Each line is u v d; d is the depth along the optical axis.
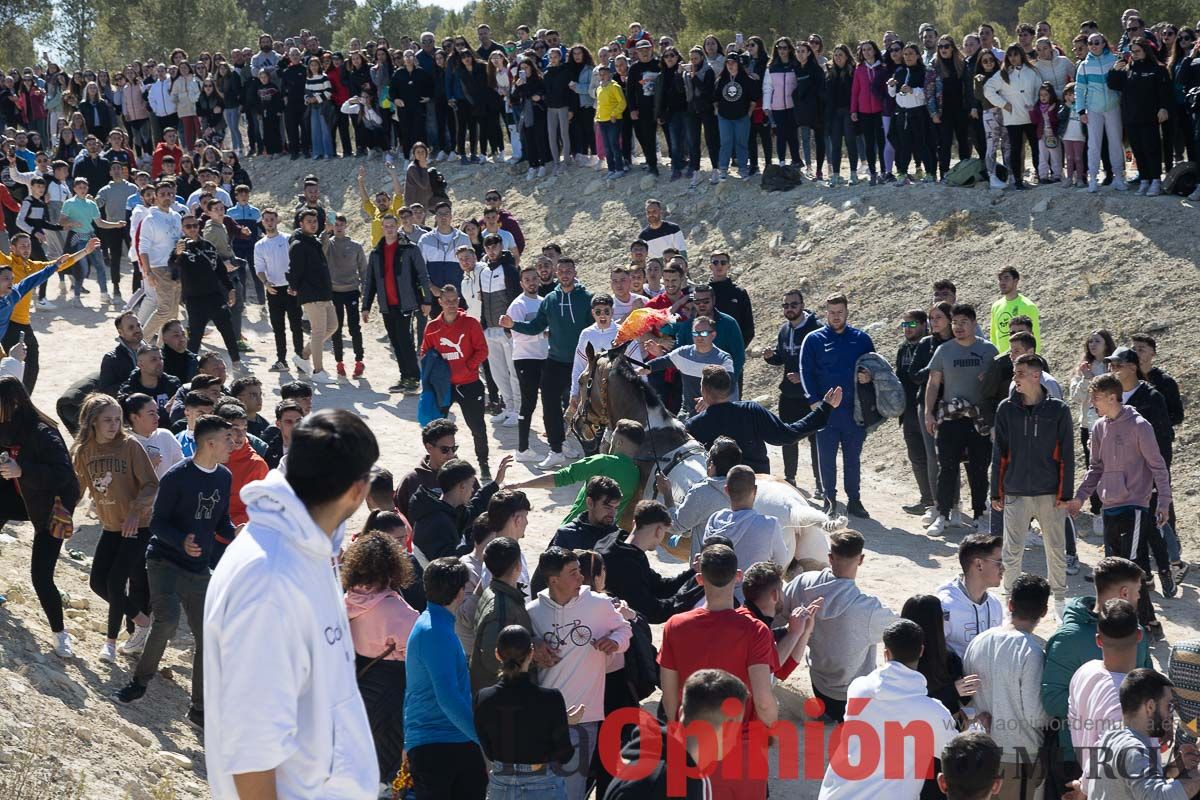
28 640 7.38
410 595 7.21
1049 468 9.49
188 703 7.70
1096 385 9.42
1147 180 15.97
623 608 6.54
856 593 7.30
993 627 6.84
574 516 8.44
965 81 17.53
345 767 3.07
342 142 26.91
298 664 2.97
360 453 3.06
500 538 6.34
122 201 20.50
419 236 17.89
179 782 6.48
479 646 6.18
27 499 7.26
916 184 18.19
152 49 51.84
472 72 23.69
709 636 5.96
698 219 19.86
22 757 5.83
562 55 22.33
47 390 15.57
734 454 8.16
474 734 5.60
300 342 17.11
